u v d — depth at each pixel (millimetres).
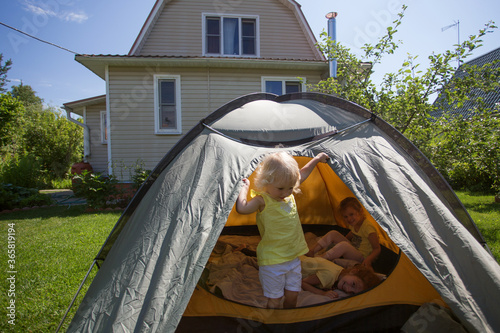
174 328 1619
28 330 2627
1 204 8234
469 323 1806
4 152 15820
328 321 2264
